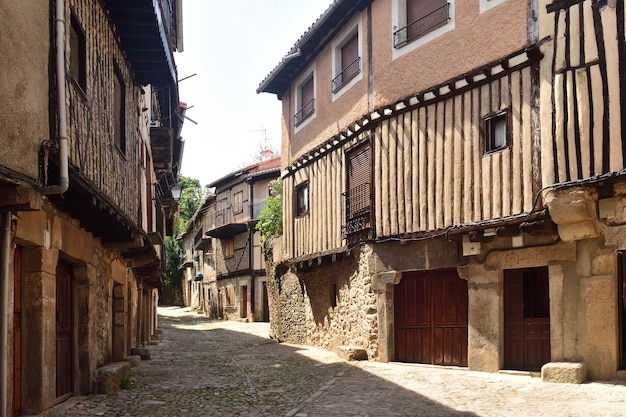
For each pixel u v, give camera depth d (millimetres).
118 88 10516
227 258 35469
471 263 10797
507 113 10180
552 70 9383
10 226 5621
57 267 8047
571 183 8875
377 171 12734
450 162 11125
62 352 8188
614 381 8547
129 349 13562
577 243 9250
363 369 11367
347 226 13750
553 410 7184
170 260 51969
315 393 9016
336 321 14938
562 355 9227
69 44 6664
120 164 9883
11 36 4977
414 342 12109
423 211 11602
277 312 19625
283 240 17859
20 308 6551
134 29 9898
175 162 21188
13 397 6273
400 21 12492
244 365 13023
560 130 9141
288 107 17688
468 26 10984
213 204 38125
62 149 5781
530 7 9891
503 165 10148
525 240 9945
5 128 4852
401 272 12188
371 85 13102
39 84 5523
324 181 15062
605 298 8820
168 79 12125
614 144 8570
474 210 10602
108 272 10672
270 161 32406
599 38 8844
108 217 8258
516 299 10375
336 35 14781
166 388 9625
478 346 10570
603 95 8734
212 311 38625
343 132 13922
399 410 7641
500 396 8180
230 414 7613
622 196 8688
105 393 8859
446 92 11219
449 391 8711
